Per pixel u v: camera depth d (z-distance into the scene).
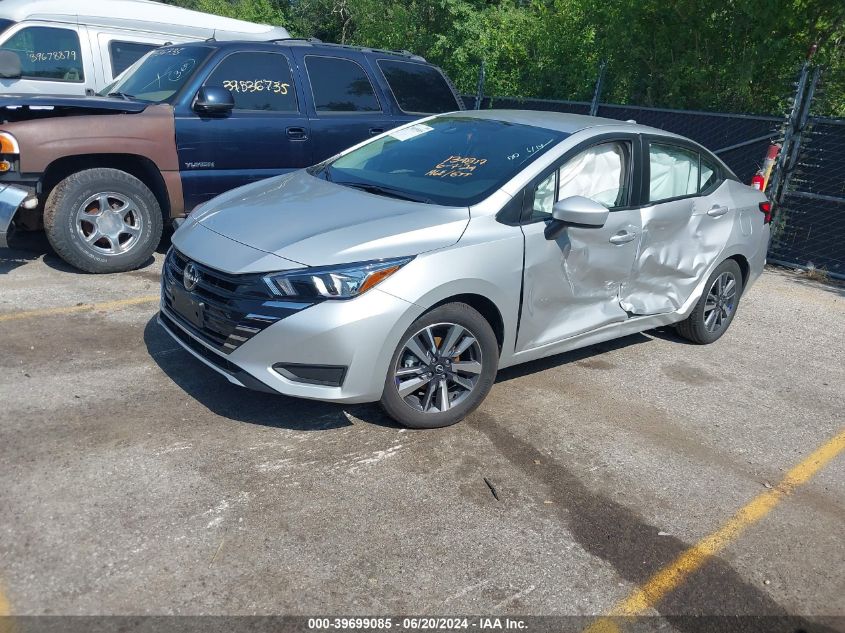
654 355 5.60
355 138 7.19
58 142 5.59
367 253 3.62
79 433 3.64
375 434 3.94
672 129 9.34
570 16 11.43
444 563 3.02
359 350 3.53
